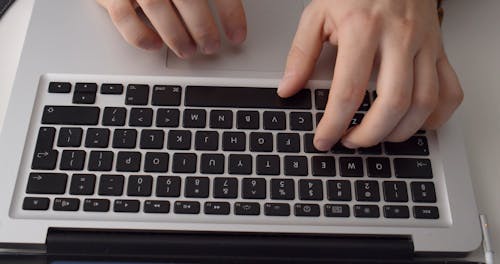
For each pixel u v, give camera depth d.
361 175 0.36
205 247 0.34
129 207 0.35
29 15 0.46
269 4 0.44
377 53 0.36
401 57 0.34
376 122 0.34
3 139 0.36
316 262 0.34
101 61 0.40
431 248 0.35
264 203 0.35
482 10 0.47
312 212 0.35
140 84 0.39
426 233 0.35
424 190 0.36
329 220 0.35
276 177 0.36
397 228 0.35
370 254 0.35
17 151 0.36
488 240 0.35
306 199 0.35
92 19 0.42
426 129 0.38
